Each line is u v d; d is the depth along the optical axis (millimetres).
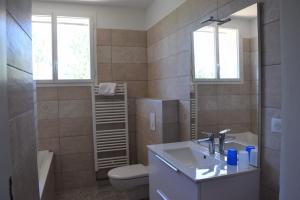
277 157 1453
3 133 630
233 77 1801
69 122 3332
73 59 3363
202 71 2186
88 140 3418
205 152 1991
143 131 3268
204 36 2141
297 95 734
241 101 1726
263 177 1559
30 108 1187
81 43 3396
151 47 3449
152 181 2139
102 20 3441
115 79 3527
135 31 3592
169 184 1781
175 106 2637
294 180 748
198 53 2236
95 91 3379
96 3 3344
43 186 2076
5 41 692
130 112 3623
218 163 1729
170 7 2785
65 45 3328
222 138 1917
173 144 2254
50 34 3238
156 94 3299
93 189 3314
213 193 1457
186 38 2438
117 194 3156
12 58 847
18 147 897
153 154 2086
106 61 3475
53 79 3248
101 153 3490
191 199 1480
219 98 1961
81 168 3398
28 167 1075
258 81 1556
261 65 1542
